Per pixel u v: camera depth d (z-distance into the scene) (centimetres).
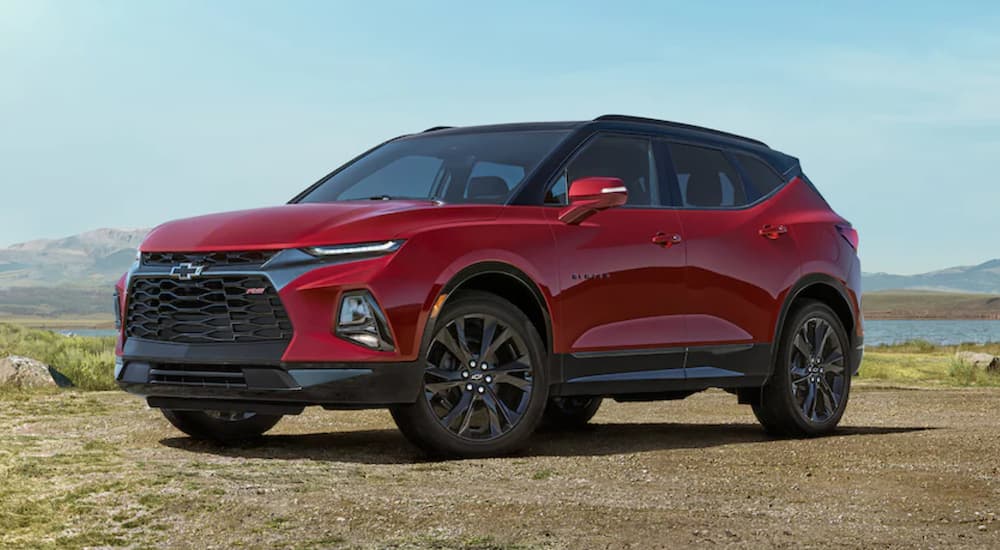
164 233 595
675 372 642
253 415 644
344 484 468
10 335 1917
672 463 554
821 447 624
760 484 491
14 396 954
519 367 575
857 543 367
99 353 1507
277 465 520
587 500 441
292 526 384
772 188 739
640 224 632
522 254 574
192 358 553
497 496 445
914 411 955
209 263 557
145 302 582
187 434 641
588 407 776
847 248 768
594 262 604
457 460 551
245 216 579
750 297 684
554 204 605
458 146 658
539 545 358
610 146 648
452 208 569
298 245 536
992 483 495
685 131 701
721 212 689
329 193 660
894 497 460
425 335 539
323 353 523
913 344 3472
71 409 837
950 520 411
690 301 650
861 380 1599
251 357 534
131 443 619
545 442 665
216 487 450
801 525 398
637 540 369
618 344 612
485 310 561
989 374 1705
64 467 503
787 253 714
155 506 414
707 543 365
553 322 585
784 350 710
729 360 671
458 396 561
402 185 641
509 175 615
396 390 532
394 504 421
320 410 850
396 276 533
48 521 391
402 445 627
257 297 538
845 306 759
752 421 856
